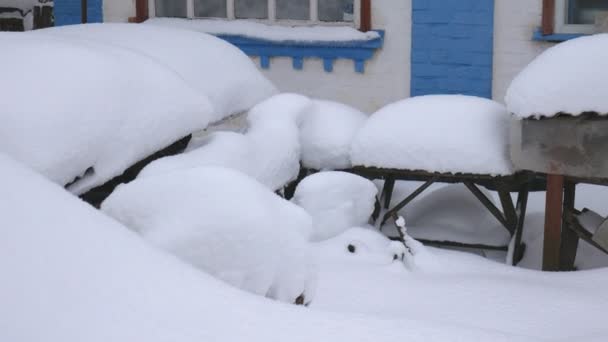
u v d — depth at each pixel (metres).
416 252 4.65
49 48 3.64
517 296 3.90
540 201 6.36
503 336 1.92
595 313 3.63
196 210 2.34
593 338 2.65
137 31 5.26
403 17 7.29
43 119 3.27
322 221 5.10
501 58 7.07
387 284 4.18
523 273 4.52
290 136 5.39
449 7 7.12
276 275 2.40
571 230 5.03
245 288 2.33
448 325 1.94
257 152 5.00
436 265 4.57
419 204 5.92
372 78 7.47
